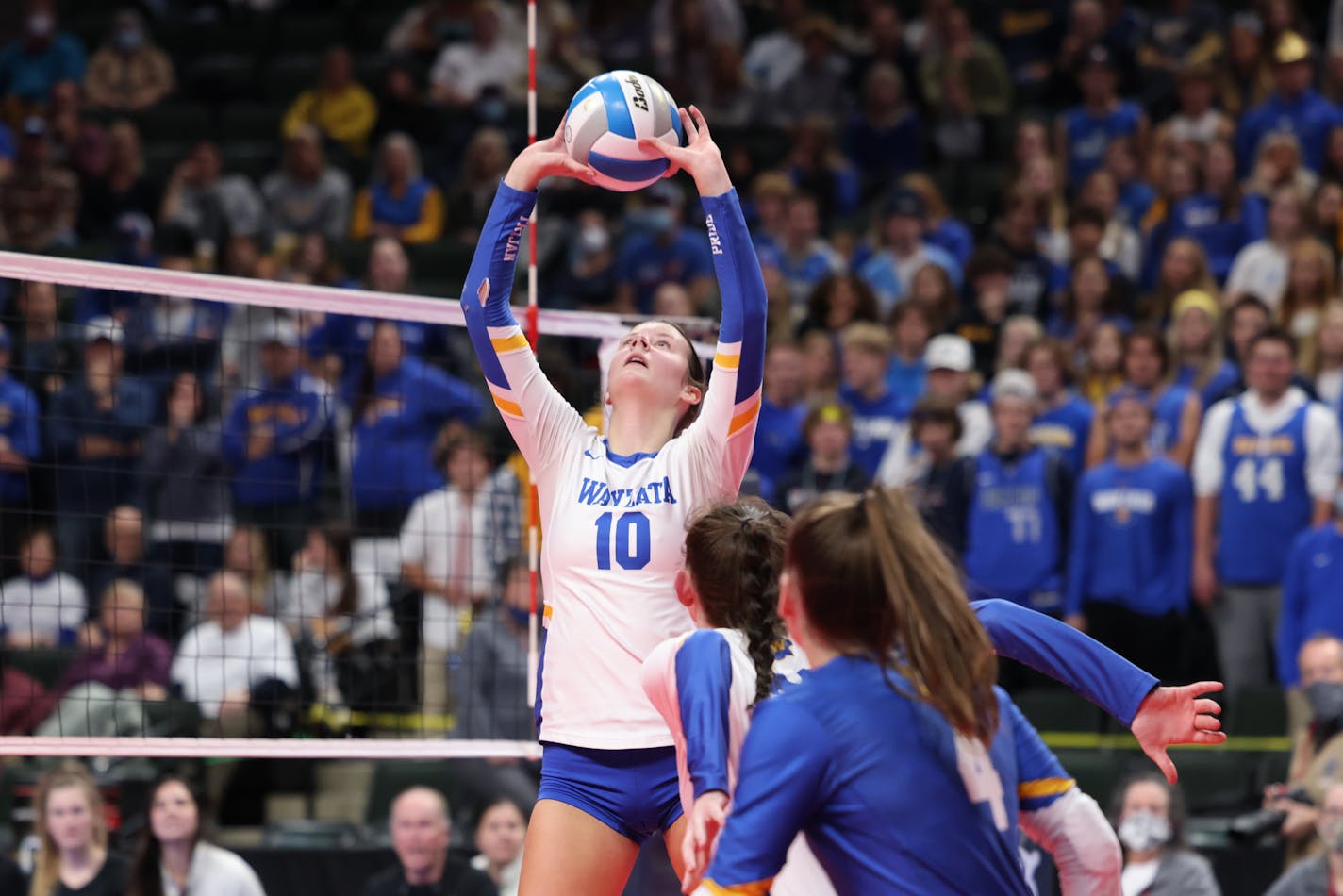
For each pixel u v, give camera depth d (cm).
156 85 4338
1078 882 841
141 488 2747
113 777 2056
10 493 2759
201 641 2234
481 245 1160
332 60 4094
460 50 4144
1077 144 3644
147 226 3353
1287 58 3528
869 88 3916
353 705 2073
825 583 803
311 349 2952
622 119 1146
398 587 2305
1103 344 2723
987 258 3020
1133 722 912
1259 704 2247
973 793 789
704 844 827
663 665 914
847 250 3391
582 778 1105
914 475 2381
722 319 1125
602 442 1169
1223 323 2852
